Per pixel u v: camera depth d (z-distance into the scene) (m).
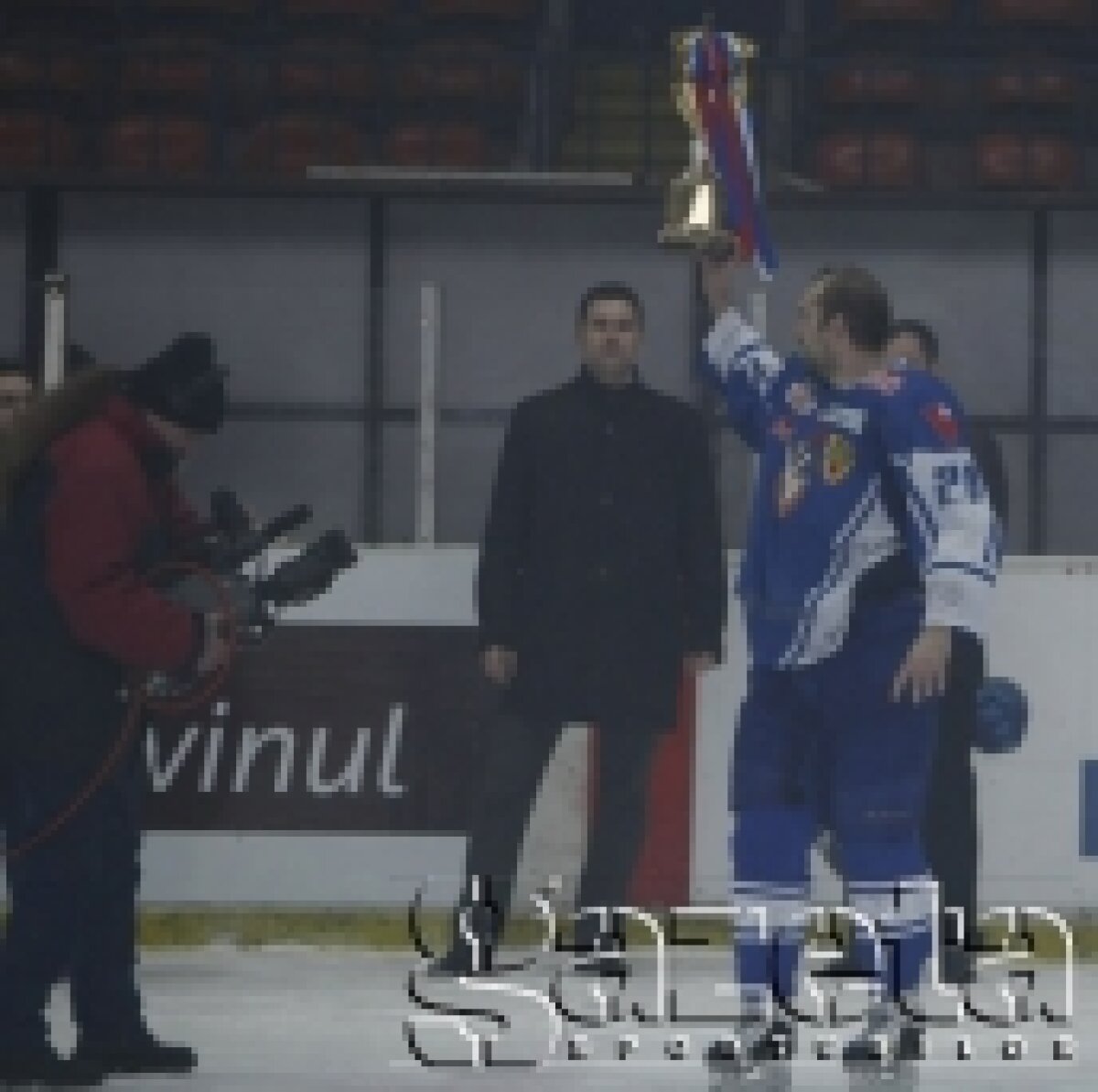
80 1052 20.62
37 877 19.56
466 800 30.59
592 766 30.41
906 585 21.59
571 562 29.06
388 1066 21.36
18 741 19.48
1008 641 30.48
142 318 42.75
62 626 19.42
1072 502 43.44
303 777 30.52
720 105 23.23
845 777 21.77
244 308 42.81
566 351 42.84
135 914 20.56
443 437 42.75
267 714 30.45
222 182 42.53
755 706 22.08
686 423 29.48
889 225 42.91
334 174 43.31
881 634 21.58
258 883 30.42
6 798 19.66
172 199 42.69
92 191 42.62
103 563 19.27
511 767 29.16
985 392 43.31
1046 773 30.55
